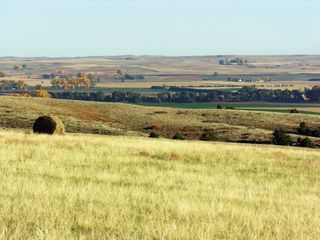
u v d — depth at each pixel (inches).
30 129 4001.0
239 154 1512.1
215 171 1152.8
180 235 522.0
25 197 668.1
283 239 537.6
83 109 5959.6
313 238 546.9
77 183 841.5
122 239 503.2
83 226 550.6
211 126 5123.0
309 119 5826.8
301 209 732.0
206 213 652.7
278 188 964.6
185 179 992.9
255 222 604.7
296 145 3821.4
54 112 5472.4
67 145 1428.4
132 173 1021.2
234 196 814.5
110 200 700.7
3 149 1234.6
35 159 1106.1
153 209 660.1
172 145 1647.4
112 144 1541.6
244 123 5570.9
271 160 1416.1
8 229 514.0
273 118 5831.7
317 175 1195.9
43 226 524.1
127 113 5895.7
